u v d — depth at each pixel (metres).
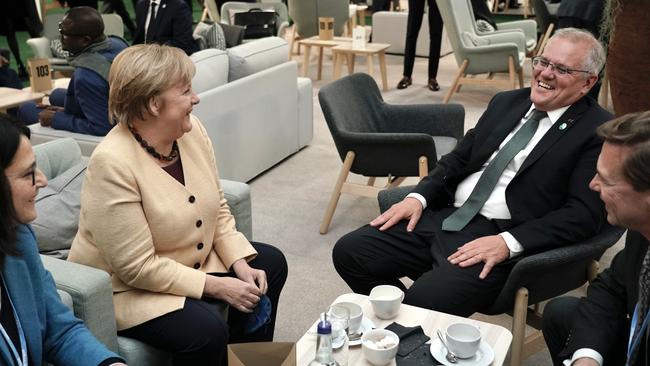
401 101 6.01
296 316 2.79
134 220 1.91
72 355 1.62
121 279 1.97
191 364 1.96
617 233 2.22
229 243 2.21
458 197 2.56
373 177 3.70
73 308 1.80
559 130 2.29
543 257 2.05
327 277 3.12
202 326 1.92
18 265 1.52
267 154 4.31
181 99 1.95
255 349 1.44
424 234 2.46
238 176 4.03
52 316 1.64
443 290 2.16
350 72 6.45
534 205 2.30
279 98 4.32
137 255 1.91
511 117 2.48
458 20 5.58
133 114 1.94
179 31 5.29
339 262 2.52
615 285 1.81
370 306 1.95
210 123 3.68
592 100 2.34
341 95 3.40
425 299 2.15
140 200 1.94
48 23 5.88
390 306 1.85
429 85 6.40
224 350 1.97
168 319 1.93
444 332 1.82
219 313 1.99
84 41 3.31
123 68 1.91
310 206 3.88
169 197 1.99
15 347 1.50
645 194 1.47
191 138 2.14
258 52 4.12
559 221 2.18
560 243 2.18
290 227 3.62
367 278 2.49
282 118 4.40
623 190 1.49
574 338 1.78
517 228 2.23
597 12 4.91
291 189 4.12
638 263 1.67
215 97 3.68
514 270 2.06
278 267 2.31
